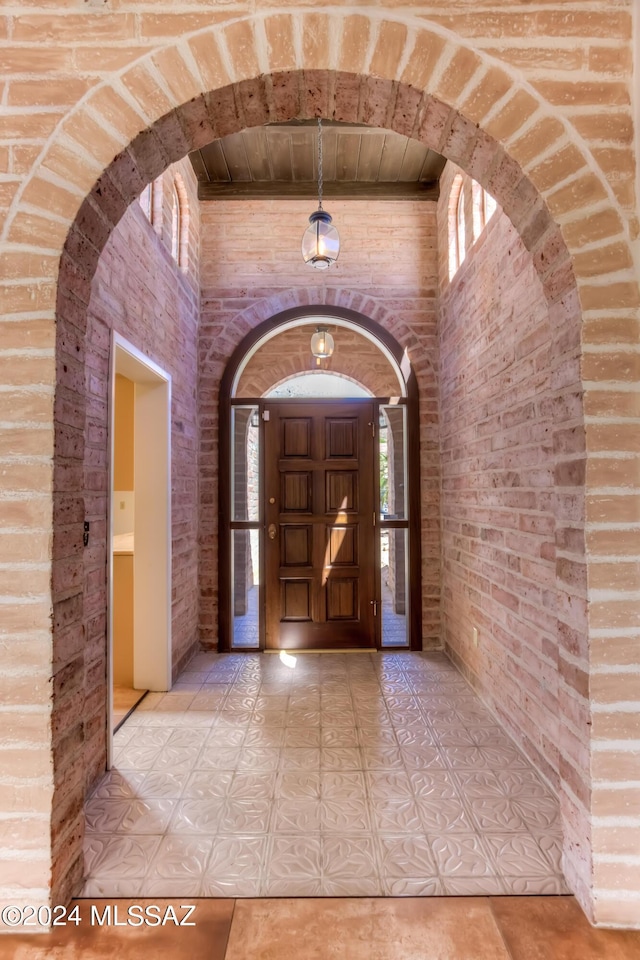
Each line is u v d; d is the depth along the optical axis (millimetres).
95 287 1923
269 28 1325
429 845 1567
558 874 1449
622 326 1312
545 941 1239
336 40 1326
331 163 3262
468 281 2834
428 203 3518
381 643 3459
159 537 2775
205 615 3416
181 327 3049
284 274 3494
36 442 1290
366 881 1426
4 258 1303
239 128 1501
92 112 1328
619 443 1300
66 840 1339
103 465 2006
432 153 3158
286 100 1419
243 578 4051
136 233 2330
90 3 1334
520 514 2129
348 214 3510
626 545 1296
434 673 3002
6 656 1272
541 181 1335
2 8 1331
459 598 3031
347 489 3520
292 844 1574
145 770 1991
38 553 1281
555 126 1330
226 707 2555
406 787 1869
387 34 1325
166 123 1371
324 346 3461
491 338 2475
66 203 1320
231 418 3504
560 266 1385
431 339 3480
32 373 1295
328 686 2814
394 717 2432
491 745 2170
